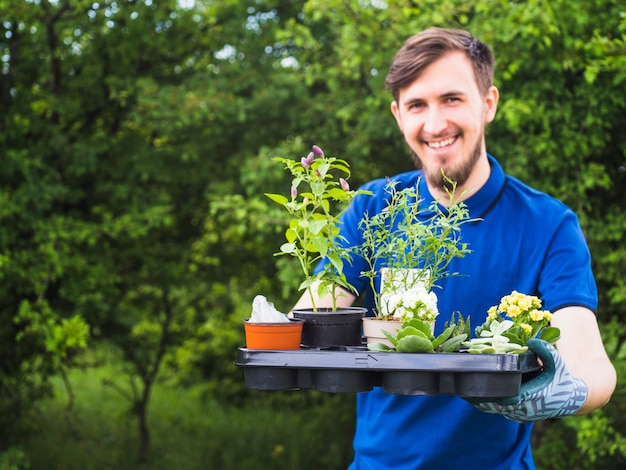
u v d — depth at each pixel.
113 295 5.71
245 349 1.34
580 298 1.52
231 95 4.98
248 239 6.12
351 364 1.27
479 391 1.22
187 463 6.70
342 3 4.32
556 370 1.27
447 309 1.66
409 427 1.70
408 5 4.29
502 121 4.27
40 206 4.92
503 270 1.63
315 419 7.61
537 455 4.57
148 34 5.21
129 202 5.45
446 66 1.56
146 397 6.84
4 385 5.82
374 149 5.20
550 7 3.85
